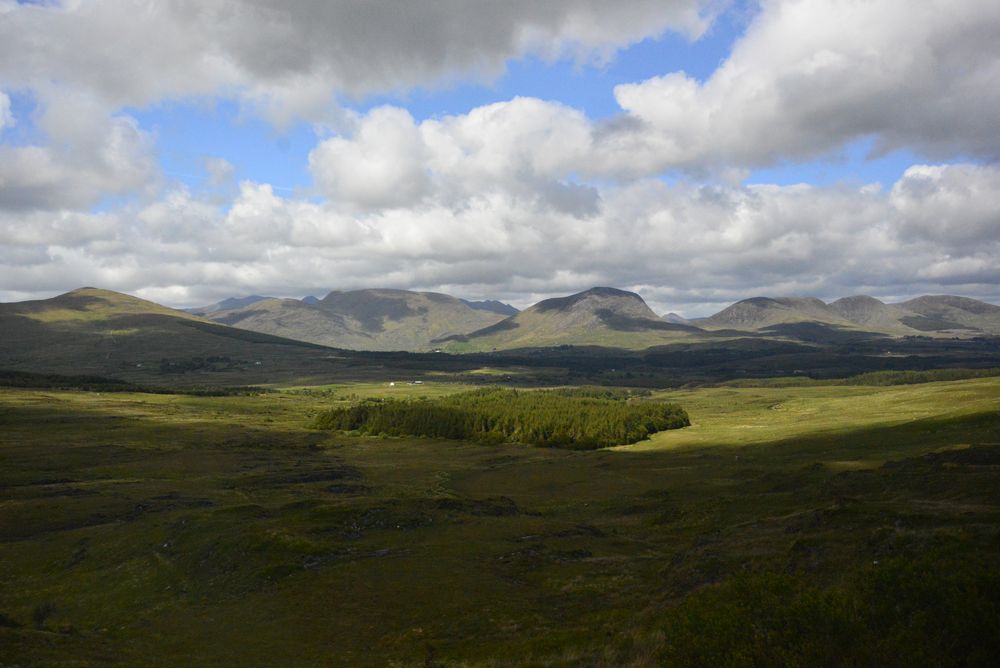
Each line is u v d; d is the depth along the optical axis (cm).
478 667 3494
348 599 5078
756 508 7788
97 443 16788
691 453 15250
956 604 1931
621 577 5350
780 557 4550
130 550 7388
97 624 5484
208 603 5475
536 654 3566
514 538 6769
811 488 8144
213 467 14425
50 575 7125
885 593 2145
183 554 6844
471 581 5369
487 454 17262
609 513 9550
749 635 2016
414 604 4925
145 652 4269
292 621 4725
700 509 8300
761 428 19225
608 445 18800
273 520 7431
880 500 6500
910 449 11119
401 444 19662
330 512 7694
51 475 12900
